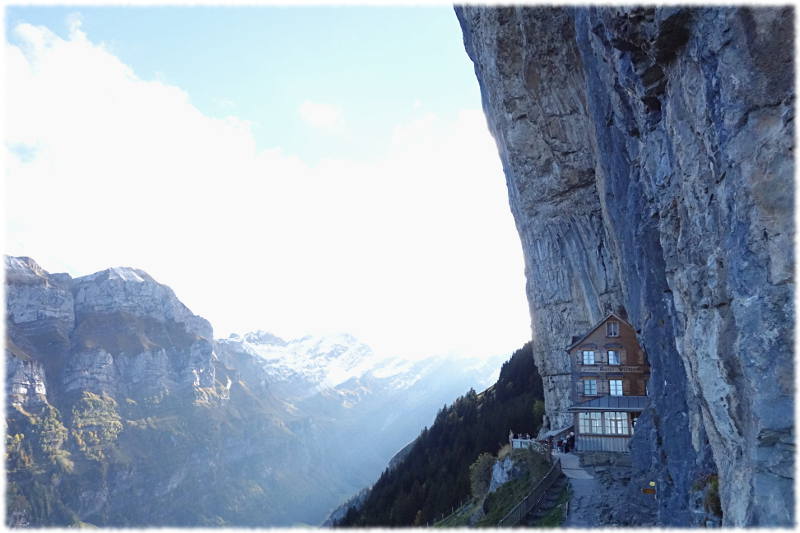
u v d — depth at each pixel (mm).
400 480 95688
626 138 23312
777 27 11445
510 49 46719
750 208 11805
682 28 14273
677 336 18312
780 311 11211
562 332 59531
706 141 13602
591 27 20359
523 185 56375
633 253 25531
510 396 106312
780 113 11336
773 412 11297
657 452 24000
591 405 45469
